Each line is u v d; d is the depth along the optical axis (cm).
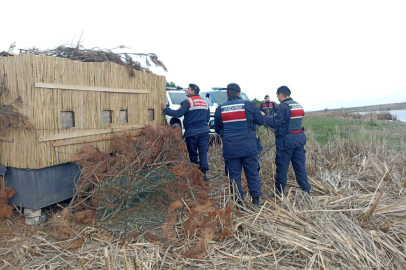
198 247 296
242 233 336
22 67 327
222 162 652
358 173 544
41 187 352
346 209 381
